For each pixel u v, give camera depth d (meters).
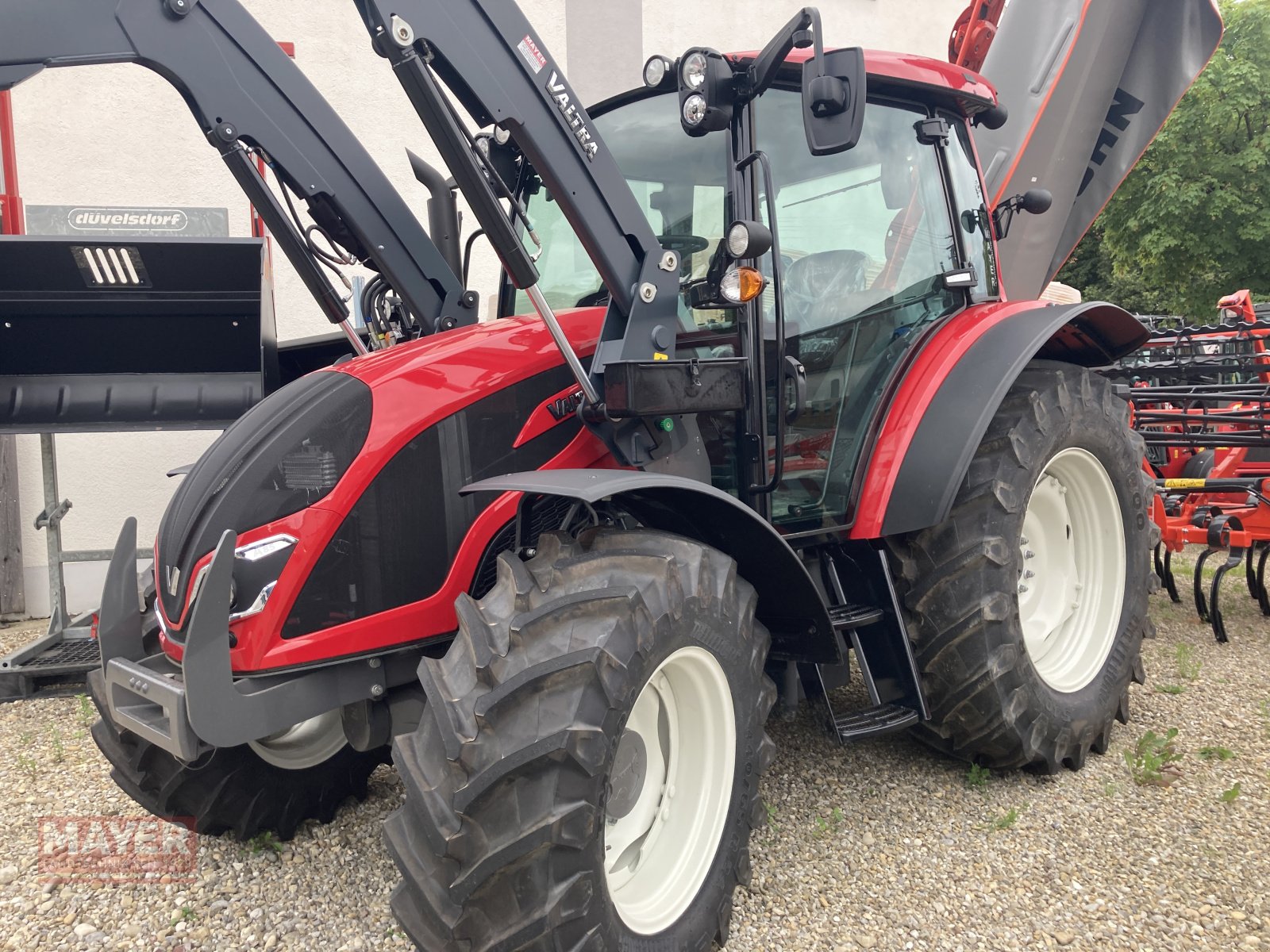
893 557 2.91
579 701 1.80
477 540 2.29
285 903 2.42
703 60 2.33
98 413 4.07
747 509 2.14
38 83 5.39
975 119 3.41
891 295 3.00
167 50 2.34
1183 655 4.16
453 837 1.73
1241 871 2.45
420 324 2.87
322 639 2.07
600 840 1.85
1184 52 4.90
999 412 2.98
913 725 2.92
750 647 2.25
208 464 2.16
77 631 4.67
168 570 2.13
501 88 2.11
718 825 2.19
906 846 2.60
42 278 3.74
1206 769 3.07
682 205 2.68
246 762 2.63
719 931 2.15
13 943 2.26
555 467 2.42
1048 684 3.02
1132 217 16.72
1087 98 5.01
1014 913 2.28
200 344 4.08
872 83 2.90
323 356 4.62
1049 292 6.73
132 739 2.50
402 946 2.21
